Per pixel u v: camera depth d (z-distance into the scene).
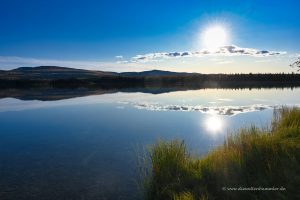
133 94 42.66
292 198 5.93
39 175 9.06
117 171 9.29
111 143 12.86
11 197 7.57
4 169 9.66
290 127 10.44
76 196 7.61
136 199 7.39
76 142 13.20
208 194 6.52
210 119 19.19
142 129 15.91
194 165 8.05
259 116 20.38
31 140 13.77
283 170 6.87
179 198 6.46
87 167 9.73
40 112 23.39
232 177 7.03
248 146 8.40
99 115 21.39
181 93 44.34
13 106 27.62
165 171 7.67
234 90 52.66
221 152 8.41
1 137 14.51
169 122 18.09
